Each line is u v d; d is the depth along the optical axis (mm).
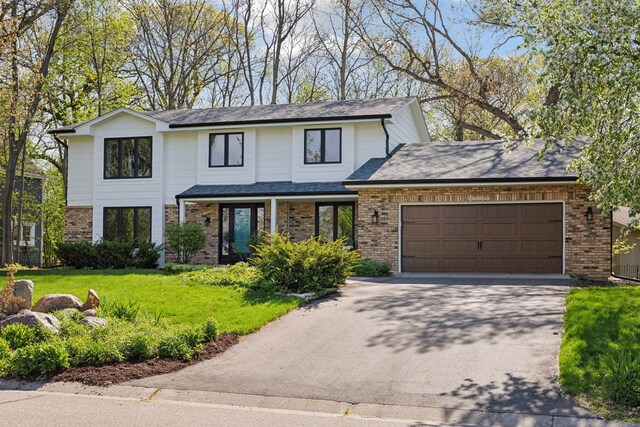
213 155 23766
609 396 6910
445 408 6930
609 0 9109
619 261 25094
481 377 7871
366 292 14062
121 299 12648
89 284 15414
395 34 33250
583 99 9312
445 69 35938
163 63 37781
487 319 10703
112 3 30250
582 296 11906
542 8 9953
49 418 6641
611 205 10445
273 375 8289
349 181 19250
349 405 7172
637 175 9492
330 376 8180
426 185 18625
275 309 11859
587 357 8102
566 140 9641
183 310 11938
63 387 7910
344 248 15328
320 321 11180
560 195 17812
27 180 33156
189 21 37062
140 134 24281
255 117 23516
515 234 18297
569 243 17797
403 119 24516
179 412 6922
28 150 32781
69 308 11156
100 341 9141
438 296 13117
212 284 14969
